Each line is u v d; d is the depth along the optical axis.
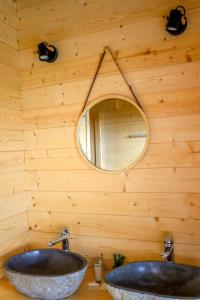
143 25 1.53
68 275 1.27
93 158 1.65
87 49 1.66
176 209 1.48
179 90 1.46
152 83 1.51
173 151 1.48
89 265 1.67
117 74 1.59
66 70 1.71
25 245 1.81
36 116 1.80
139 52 1.54
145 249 1.54
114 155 1.60
